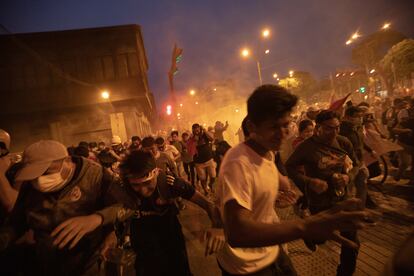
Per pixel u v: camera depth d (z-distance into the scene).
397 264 0.77
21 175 1.77
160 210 2.58
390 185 6.65
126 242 3.49
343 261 2.79
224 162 1.54
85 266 2.06
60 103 20.70
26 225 2.05
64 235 1.70
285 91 1.38
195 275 3.94
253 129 1.50
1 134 2.77
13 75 20.34
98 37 21.06
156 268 2.51
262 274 1.67
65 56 20.81
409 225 4.47
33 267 2.27
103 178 2.12
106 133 21.27
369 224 4.62
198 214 6.63
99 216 1.87
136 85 21.05
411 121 6.43
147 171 2.43
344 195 2.94
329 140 2.99
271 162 1.59
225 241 1.80
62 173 1.93
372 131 5.76
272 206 1.60
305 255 4.02
